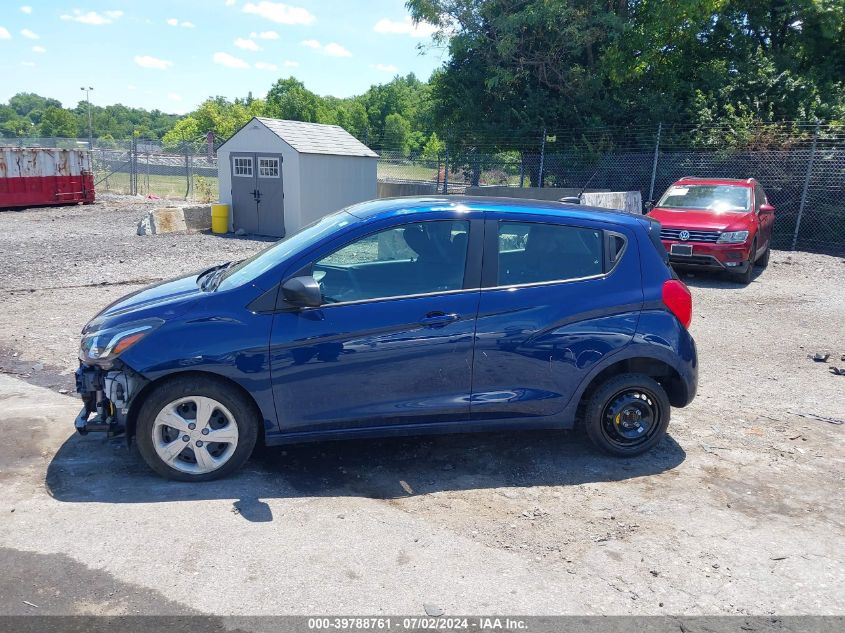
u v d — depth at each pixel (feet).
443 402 13.70
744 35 65.62
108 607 9.45
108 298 29.30
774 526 12.30
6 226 55.88
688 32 62.08
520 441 15.85
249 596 9.80
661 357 14.35
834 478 14.26
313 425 13.35
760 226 39.09
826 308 31.73
